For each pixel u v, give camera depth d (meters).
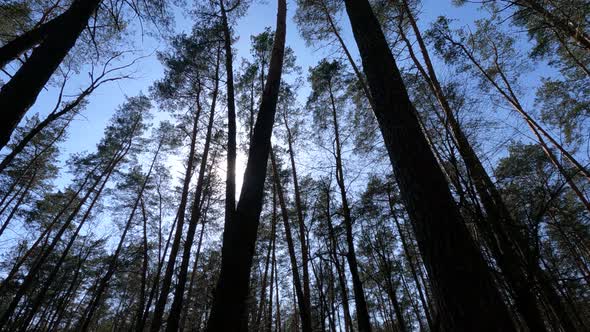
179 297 8.80
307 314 8.00
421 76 5.64
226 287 2.60
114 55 4.67
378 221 8.22
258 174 3.32
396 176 3.01
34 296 19.59
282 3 5.58
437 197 2.53
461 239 2.28
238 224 2.97
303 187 13.34
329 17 11.24
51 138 16.48
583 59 11.16
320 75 12.20
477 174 2.57
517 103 8.41
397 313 7.30
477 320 1.91
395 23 9.39
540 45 9.38
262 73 13.90
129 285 23.53
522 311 2.00
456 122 2.94
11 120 2.49
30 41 3.29
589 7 5.66
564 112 11.23
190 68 12.20
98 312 28.84
